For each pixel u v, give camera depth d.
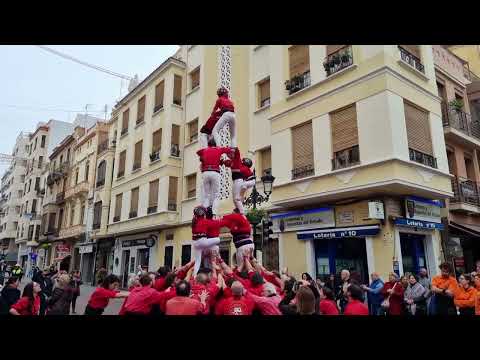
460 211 14.31
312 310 3.95
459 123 15.30
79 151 34.78
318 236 12.41
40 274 10.56
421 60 13.07
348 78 12.26
